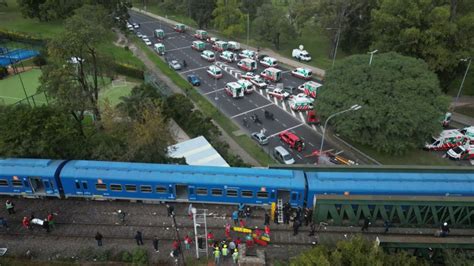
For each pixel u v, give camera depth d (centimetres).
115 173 3681
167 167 3781
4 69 7575
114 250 3216
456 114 6412
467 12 6875
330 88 5472
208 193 3641
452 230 3369
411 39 6372
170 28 12425
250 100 6950
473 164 4978
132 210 3731
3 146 3816
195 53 9881
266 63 8762
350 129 4956
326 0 8431
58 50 4872
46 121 3925
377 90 5075
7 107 4156
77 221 3578
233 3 10531
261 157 5028
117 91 7131
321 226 3453
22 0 11100
